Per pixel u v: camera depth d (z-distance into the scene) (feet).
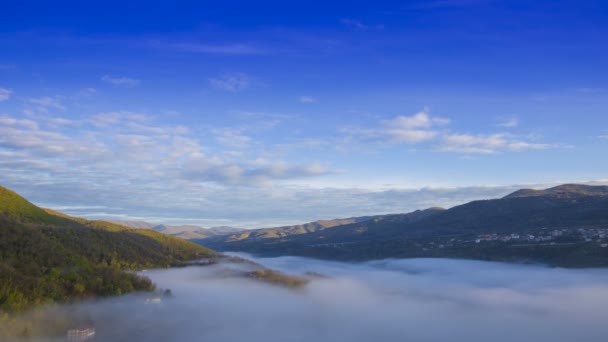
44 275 600.39
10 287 529.86
